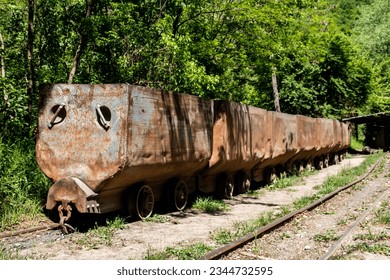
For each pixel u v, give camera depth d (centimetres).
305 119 2077
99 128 840
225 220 979
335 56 3750
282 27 1750
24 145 1040
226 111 1220
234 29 1717
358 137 5734
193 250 681
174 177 1060
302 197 1280
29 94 1109
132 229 847
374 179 1900
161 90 942
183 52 1352
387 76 5212
